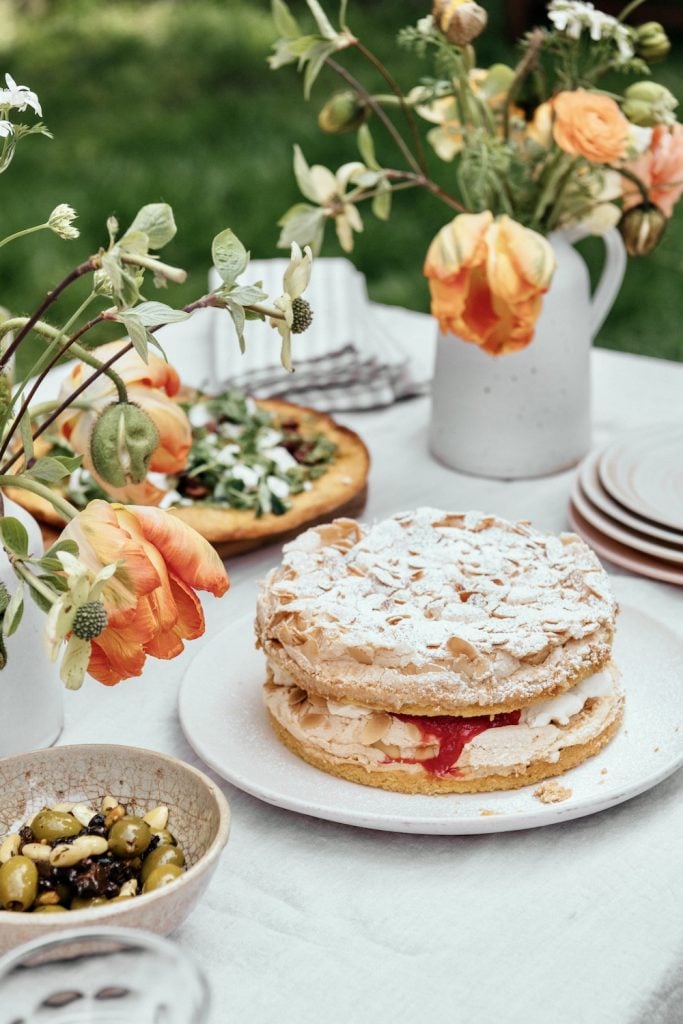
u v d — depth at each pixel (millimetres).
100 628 667
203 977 583
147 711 995
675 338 3588
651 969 737
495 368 1354
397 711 864
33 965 593
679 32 5332
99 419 840
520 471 1399
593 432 1518
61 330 813
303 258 772
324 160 4711
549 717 884
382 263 4023
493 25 5512
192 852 771
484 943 757
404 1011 708
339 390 1580
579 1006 710
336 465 1323
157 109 5289
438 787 869
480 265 1156
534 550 1009
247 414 1392
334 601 920
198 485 1262
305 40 1269
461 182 1298
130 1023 583
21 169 4629
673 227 4207
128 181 4512
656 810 875
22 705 900
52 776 810
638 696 977
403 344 1782
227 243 758
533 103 1345
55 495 773
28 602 879
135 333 730
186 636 767
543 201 1312
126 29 6156
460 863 826
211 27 6129
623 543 1209
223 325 1696
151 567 697
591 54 1304
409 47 1275
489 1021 700
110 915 666
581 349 1376
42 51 5910
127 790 808
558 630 884
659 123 1273
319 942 761
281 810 880
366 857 833
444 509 1325
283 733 918
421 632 876
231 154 4797
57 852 722
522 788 875
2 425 834
